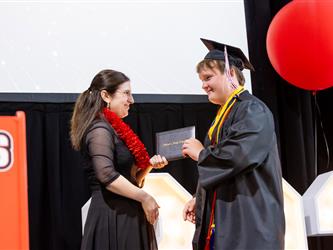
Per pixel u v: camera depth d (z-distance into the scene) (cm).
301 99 466
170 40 432
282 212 236
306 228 328
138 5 428
